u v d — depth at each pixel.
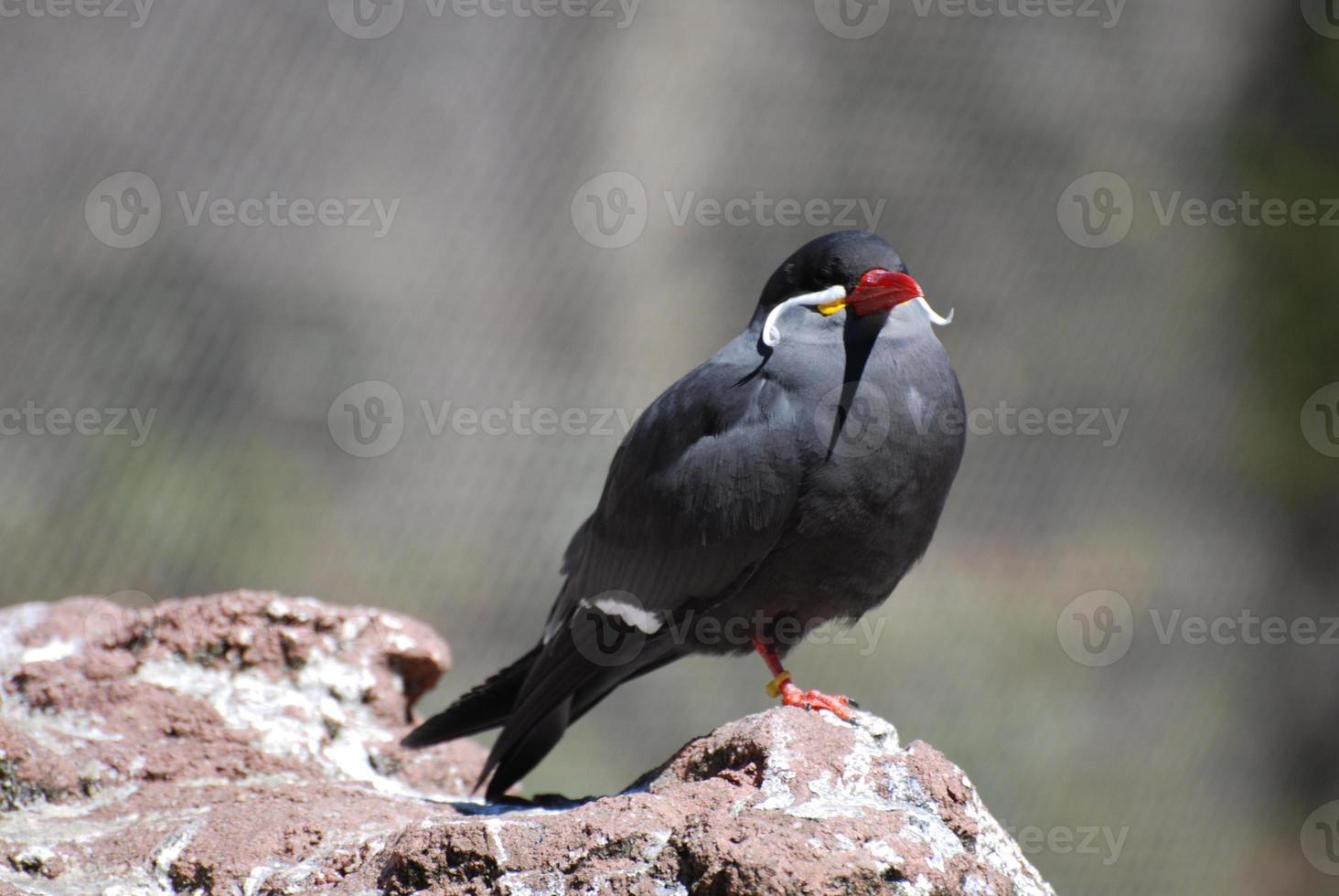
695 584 6.51
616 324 14.62
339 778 7.33
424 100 14.18
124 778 6.95
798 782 5.39
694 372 6.71
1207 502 16.22
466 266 14.19
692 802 5.30
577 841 5.12
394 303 13.94
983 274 15.70
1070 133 16.12
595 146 14.69
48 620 8.01
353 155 13.90
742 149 15.12
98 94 13.13
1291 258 16.69
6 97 12.83
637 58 14.84
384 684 8.03
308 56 13.81
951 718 14.43
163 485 12.95
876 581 6.53
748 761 5.57
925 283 15.52
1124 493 15.88
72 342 12.89
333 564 13.34
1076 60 16.09
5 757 6.61
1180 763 15.45
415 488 13.68
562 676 6.70
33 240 12.85
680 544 6.49
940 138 15.62
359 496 13.55
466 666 13.45
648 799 5.30
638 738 13.40
